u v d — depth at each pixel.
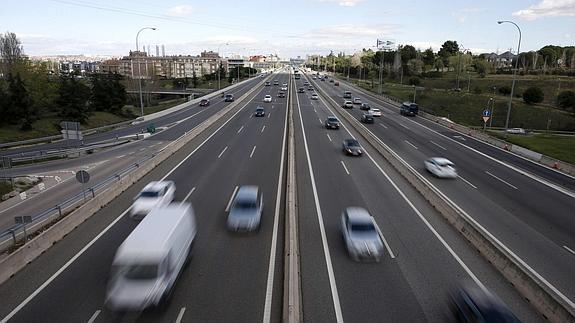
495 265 17.16
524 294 15.02
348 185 28.80
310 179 30.17
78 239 19.42
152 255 14.19
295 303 13.45
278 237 19.67
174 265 15.05
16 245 19.42
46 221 22.73
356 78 177.25
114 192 25.61
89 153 42.47
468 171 34.28
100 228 20.77
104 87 74.31
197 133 48.22
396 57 158.00
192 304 14.10
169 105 90.06
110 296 13.86
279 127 55.22
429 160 33.84
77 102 62.94
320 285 15.56
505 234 21.03
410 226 21.52
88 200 25.16
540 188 29.86
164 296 13.95
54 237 18.94
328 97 96.06
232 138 46.84
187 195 25.95
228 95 92.44
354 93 113.06
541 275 16.91
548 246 19.67
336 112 72.75
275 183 28.95
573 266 17.70
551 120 73.56
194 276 15.91
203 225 21.00
